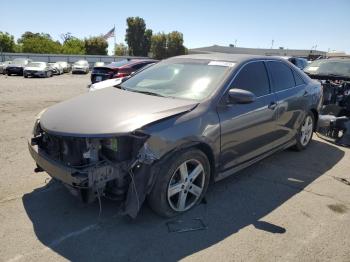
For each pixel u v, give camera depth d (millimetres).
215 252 3051
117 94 4109
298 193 4285
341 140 6461
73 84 19422
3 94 12984
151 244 3135
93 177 3020
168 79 4375
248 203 3971
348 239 3320
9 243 3064
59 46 73750
